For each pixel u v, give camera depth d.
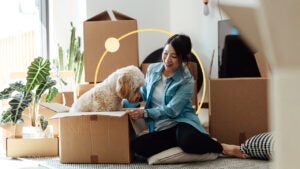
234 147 2.50
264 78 2.79
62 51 3.68
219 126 2.89
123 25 2.96
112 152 2.24
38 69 2.68
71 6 3.97
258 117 2.82
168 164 2.23
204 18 3.90
